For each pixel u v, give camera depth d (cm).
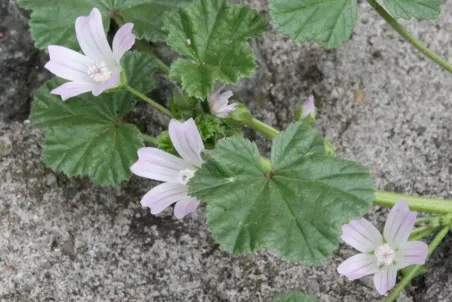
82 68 35
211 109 35
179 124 33
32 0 37
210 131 35
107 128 37
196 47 36
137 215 37
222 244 33
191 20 36
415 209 36
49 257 37
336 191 33
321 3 35
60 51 35
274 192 33
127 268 37
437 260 37
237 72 35
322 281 37
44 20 37
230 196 33
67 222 37
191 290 37
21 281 37
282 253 33
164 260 37
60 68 35
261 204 33
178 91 35
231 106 35
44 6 37
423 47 36
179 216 34
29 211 37
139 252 37
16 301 37
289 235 33
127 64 37
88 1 37
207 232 37
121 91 37
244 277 37
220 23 36
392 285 34
